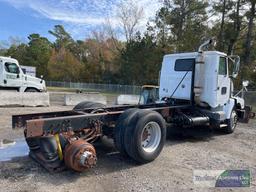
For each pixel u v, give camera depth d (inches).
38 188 149.3
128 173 177.8
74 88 1879.9
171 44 1366.9
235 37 1147.3
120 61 1764.3
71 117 181.2
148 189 154.5
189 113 288.5
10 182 155.2
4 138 252.2
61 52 2303.2
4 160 191.8
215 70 280.5
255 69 1096.2
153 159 201.8
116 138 193.9
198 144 268.2
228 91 311.9
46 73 2393.0
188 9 1346.0
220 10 1187.9
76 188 151.7
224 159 219.5
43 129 166.1
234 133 334.0
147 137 202.1
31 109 466.6
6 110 436.5
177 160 210.5
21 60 2506.2
